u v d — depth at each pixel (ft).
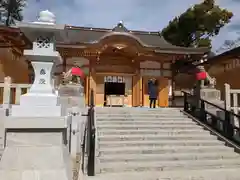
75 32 64.59
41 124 10.21
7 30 40.04
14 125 9.99
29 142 10.12
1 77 44.21
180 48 57.57
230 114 32.94
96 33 65.92
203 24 88.02
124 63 59.41
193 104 39.86
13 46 45.65
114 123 33.47
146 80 59.98
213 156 27.20
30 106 10.67
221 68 59.98
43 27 11.44
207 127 33.78
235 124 33.86
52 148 10.14
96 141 27.78
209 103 34.73
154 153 27.25
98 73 57.82
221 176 22.45
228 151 28.78
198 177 22.08
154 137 30.22
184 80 63.87
